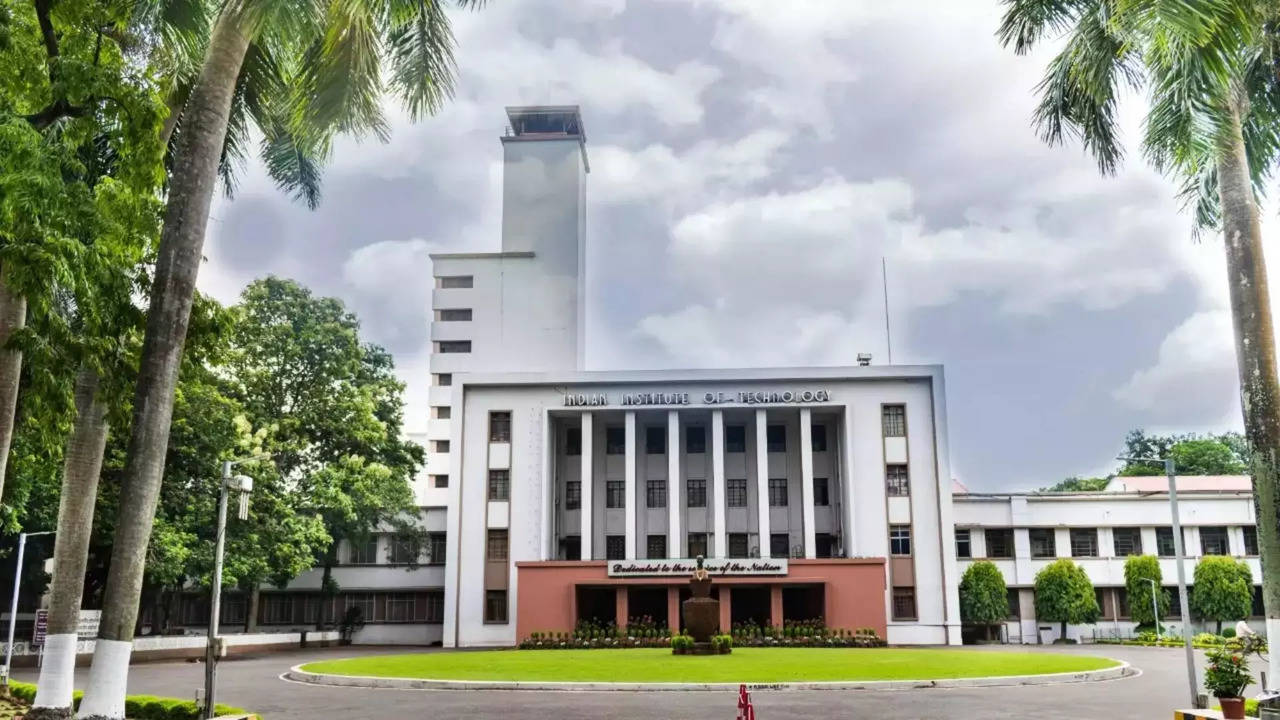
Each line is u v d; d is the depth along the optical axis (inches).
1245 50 601.9
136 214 580.1
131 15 569.3
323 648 1791.3
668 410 1771.7
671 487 1743.4
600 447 1892.2
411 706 715.4
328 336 1803.6
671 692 802.2
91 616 1216.8
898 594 1673.2
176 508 1374.3
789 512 1844.2
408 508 1884.8
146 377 501.0
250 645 1595.7
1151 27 473.1
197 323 649.0
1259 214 594.9
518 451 1775.3
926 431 1723.7
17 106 553.0
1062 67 647.1
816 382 1755.7
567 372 1781.5
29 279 500.4
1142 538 2007.9
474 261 2635.3
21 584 1483.8
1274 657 555.5
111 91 550.9
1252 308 582.6
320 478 1710.1
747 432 1876.2
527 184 2650.1
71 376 560.7
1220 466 2573.8
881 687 824.3
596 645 1509.6
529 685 835.4
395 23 546.6
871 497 1706.4
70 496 604.1
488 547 1744.6
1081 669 943.0
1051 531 2016.5
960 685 841.5
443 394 2652.6
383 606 1993.1
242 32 524.7
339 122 561.9
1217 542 1998.0
